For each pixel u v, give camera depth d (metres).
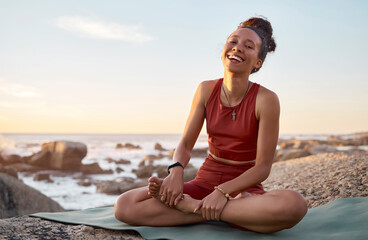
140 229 2.32
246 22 2.68
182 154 2.53
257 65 2.54
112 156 37.53
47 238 2.21
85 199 11.59
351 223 2.38
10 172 12.11
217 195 2.24
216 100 2.56
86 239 2.23
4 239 2.13
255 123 2.43
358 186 3.57
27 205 6.23
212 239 2.13
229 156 2.51
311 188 3.78
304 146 44.91
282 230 2.34
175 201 2.29
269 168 2.35
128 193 2.46
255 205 2.14
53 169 22.56
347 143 53.00
